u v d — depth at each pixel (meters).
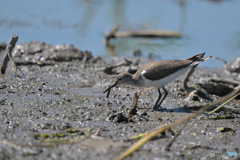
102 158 7.36
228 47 20.88
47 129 8.64
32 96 11.12
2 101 10.22
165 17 26.59
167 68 11.24
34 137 8.03
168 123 10.05
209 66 18.31
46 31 22.11
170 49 20.70
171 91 13.30
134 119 10.13
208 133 9.60
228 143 9.07
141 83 11.58
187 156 7.94
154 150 8.05
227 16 27.31
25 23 22.92
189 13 27.75
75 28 23.06
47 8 26.50
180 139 9.02
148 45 21.39
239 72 17.08
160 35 22.98
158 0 31.44
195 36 23.00
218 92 13.21
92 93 12.33
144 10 28.14
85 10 26.89
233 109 11.79
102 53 19.56
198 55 11.91
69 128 8.80
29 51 16.66
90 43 21.12
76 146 7.82
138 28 24.12
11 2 26.91
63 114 9.87
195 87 13.05
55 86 12.63
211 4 30.66
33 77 13.34
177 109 11.48
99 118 9.88
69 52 17.03
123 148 7.88
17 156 7.11
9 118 9.02
